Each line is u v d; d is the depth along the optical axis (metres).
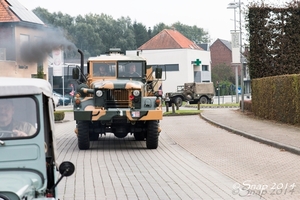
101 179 13.27
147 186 12.30
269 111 29.09
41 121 6.92
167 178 13.35
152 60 97.38
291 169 14.12
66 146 20.94
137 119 18.78
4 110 6.91
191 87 63.09
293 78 25.27
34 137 6.88
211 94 64.31
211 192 11.48
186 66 95.50
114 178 13.42
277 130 23.38
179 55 95.88
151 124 19.33
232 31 37.78
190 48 98.56
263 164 15.11
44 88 7.26
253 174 13.58
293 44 34.16
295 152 16.97
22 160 6.85
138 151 19.08
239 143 20.36
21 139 6.86
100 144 21.55
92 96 19.69
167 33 99.94
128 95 19.03
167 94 61.56
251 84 33.44
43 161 6.88
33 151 6.87
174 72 96.06
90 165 15.70
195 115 37.34
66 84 73.06
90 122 19.88
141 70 21.06
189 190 11.75
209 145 20.14
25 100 6.93
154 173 14.15
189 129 27.03
